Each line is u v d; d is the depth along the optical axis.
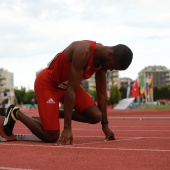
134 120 16.97
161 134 8.45
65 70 6.31
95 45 6.09
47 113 6.47
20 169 3.88
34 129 6.62
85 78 6.32
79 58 5.95
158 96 137.50
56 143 6.04
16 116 6.80
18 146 5.98
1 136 6.86
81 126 12.95
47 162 4.31
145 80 61.38
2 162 4.36
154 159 4.45
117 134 8.61
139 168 3.89
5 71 161.38
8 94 54.81
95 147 5.68
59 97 6.64
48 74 6.58
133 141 6.62
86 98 6.68
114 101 85.56
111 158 4.55
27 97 124.38
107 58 6.05
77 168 3.93
